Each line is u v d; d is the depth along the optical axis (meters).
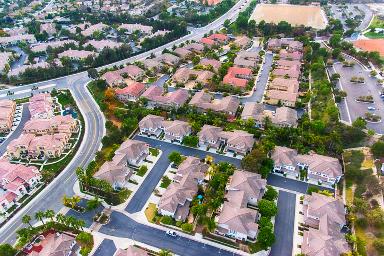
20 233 118.94
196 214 129.12
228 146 163.00
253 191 133.00
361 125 169.75
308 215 126.12
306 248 112.62
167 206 128.00
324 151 159.00
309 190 138.50
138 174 150.75
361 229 123.19
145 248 119.19
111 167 144.88
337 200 128.25
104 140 165.75
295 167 148.50
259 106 188.75
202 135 166.75
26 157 165.50
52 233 125.44
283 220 128.25
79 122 190.00
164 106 199.12
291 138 164.50
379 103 198.50
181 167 146.62
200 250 118.25
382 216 121.44
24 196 143.25
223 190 138.25
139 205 136.00
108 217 131.00
